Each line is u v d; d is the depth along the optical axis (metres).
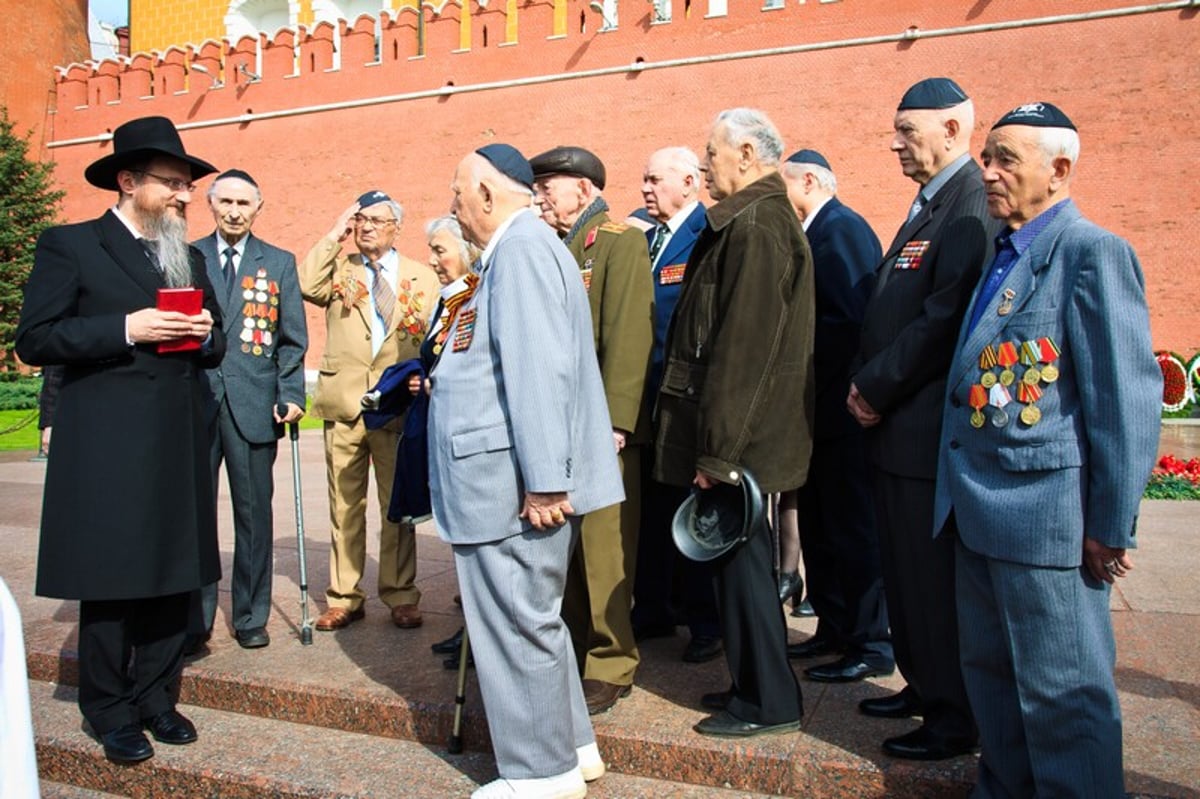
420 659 4.39
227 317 4.75
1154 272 17.70
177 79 27.02
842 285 4.57
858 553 4.20
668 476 3.79
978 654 2.99
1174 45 17.72
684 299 3.81
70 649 4.63
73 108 28.17
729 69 20.81
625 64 21.78
